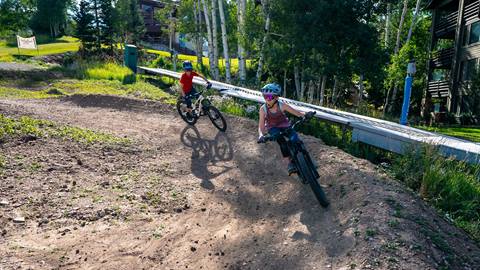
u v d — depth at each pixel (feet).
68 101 43.06
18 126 26.78
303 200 18.58
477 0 76.84
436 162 21.21
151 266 14.33
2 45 175.11
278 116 18.16
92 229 16.55
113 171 23.15
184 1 122.93
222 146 28.96
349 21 78.13
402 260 12.50
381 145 26.86
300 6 78.95
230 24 129.39
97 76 68.13
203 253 15.10
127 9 155.22
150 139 30.19
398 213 15.25
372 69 80.69
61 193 19.45
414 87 105.60
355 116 36.22
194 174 24.00
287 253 14.32
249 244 15.47
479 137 47.11
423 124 64.64
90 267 13.93
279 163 24.12
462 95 80.43
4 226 15.98
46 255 14.30
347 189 18.06
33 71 67.97
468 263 13.37
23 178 20.39
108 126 32.81
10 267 13.12
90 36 120.88
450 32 91.35
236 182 22.45
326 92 104.22
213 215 18.54
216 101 41.70
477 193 19.95
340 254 13.33
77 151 25.17
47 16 215.10
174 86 59.06
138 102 41.93
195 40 131.75
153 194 20.45
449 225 16.26
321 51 76.95
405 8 91.61
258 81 77.87
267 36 81.25
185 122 35.50
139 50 130.62
